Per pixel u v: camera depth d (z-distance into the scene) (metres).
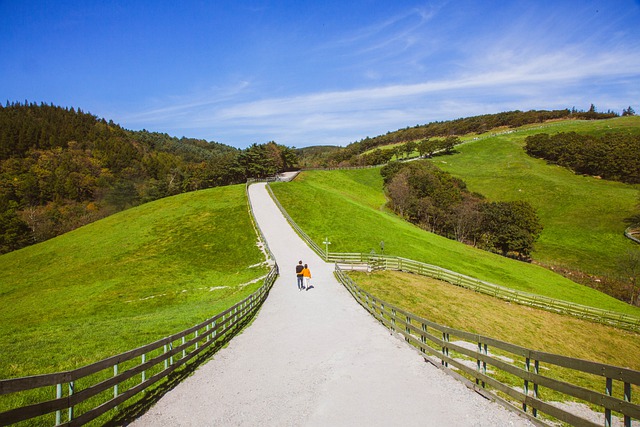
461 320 26.36
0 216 81.81
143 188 132.50
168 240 51.09
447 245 58.22
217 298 30.86
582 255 67.25
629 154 101.00
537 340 26.11
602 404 5.98
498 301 32.66
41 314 31.48
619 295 52.62
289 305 23.61
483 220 76.56
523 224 70.19
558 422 8.47
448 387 9.78
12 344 16.97
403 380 10.34
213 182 129.62
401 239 54.31
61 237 57.94
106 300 33.88
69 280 40.50
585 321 31.67
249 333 17.03
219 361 12.87
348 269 36.97
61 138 165.62
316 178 103.12
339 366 11.70
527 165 123.06
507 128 199.00
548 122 193.12
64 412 8.52
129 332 18.66
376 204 88.81
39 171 128.62
